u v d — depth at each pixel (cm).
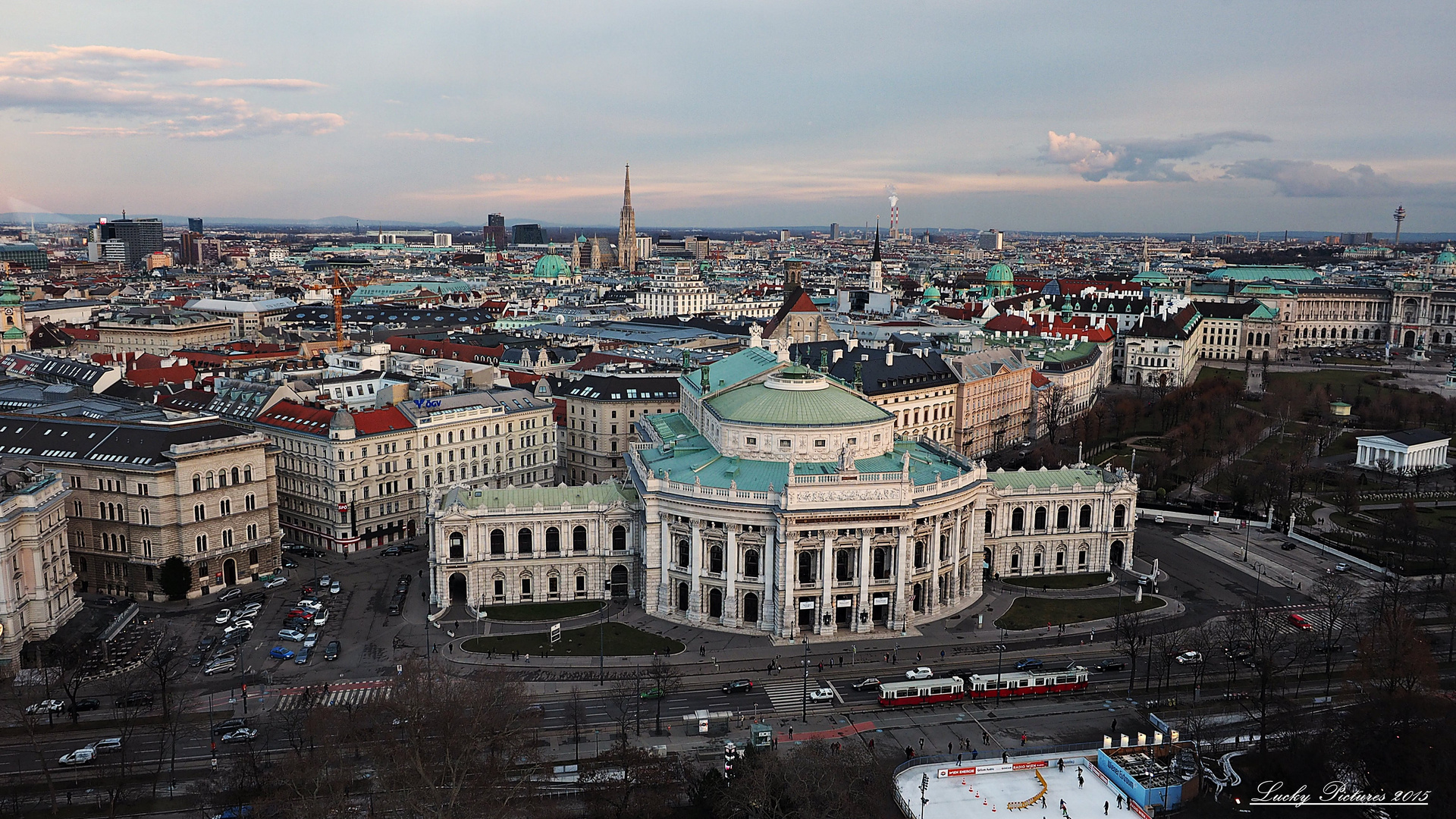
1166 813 13300
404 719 13888
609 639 18150
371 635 18300
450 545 19562
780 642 18088
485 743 13650
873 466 19425
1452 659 17538
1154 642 17862
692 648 17812
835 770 13025
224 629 18525
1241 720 15550
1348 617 18588
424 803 12419
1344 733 14500
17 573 16862
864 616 18525
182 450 19825
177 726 15000
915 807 13288
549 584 19950
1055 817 13188
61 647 16538
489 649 17688
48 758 14250
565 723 15250
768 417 19512
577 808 13200
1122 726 15500
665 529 18962
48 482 17888
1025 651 17875
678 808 13238
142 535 19862
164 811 13012
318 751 13662
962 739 14975
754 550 18512
